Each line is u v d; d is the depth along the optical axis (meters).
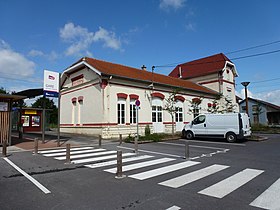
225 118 15.75
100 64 20.08
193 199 4.57
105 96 17.47
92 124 18.48
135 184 5.65
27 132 26.38
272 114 42.41
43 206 4.30
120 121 18.34
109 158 9.33
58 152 11.09
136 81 19.72
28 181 5.98
